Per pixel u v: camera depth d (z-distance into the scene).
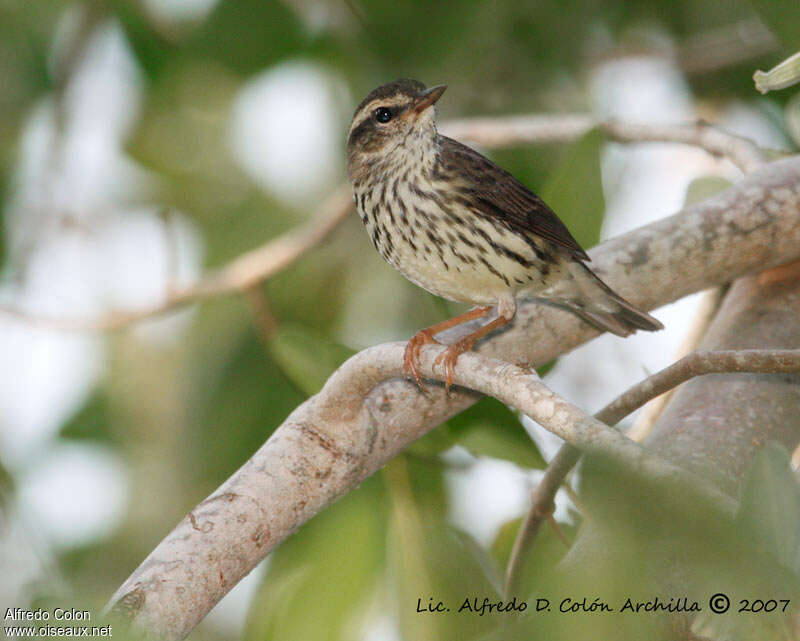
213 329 14.78
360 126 10.89
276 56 13.75
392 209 10.66
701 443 8.54
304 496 8.35
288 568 11.16
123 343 15.10
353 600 10.48
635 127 11.95
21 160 15.38
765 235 10.15
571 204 10.98
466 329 10.53
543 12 14.12
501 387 7.34
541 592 6.14
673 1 15.37
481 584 10.09
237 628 14.91
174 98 15.20
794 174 10.38
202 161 15.70
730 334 10.07
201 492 14.19
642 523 5.21
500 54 14.80
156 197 15.95
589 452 5.32
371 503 10.70
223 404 13.93
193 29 14.21
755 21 14.84
